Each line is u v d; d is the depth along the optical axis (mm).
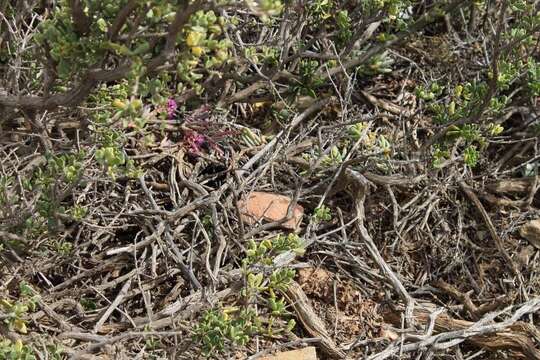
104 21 2170
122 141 2957
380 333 3178
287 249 2740
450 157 3527
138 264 3139
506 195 3699
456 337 3051
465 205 3623
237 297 3027
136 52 2041
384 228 3529
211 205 3189
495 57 3270
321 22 3588
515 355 3113
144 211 3135
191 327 2760
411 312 3164
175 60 2160
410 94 3850
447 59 3984
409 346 2988
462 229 3574
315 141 3594
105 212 3186
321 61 3766
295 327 3133
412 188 3572
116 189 3283
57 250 2898
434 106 3566
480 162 3746
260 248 2695
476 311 3273
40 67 2906
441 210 3586
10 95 2531
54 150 3070
